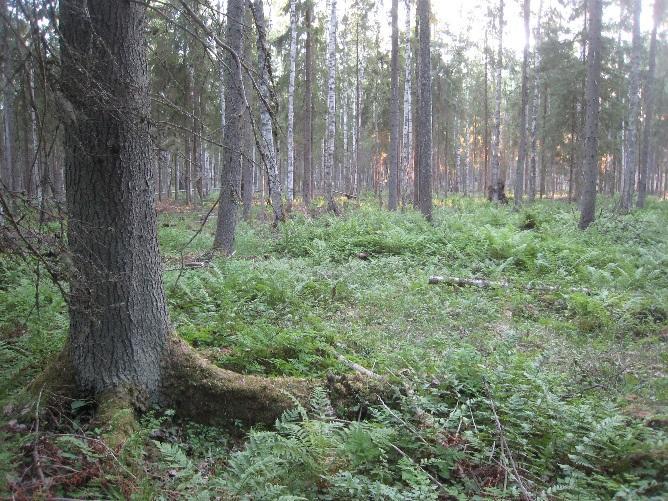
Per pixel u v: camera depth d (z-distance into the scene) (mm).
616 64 36844
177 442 4523
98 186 4492
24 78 3225
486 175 41500
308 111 27391
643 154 29812
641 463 4129
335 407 5023
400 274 10898
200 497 3416
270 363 6004
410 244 13547
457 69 42062
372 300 9211
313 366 5984
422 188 18203
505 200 30188
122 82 4199
